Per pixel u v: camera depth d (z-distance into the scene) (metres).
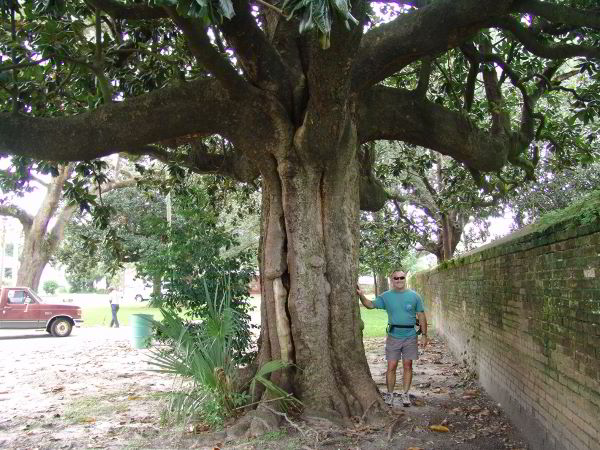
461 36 7.26
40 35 7.28
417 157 15.56
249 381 7.17
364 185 9.03
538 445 5.81
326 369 6.88
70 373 11.89
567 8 7.02
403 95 7.81
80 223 31.78
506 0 6.81
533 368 6.05
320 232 7.05
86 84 8.95
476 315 10.02
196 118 6.81
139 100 6.72
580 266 4.56
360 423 6.57
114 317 25.80
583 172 19.53
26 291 21.00
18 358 14.55
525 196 19.98
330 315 7.07
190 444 6.16
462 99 11.70
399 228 20.94
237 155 9.58
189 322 8.91
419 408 7.68
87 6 8.14
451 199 17.23
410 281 30.69
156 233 9.95
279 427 6.45
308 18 3.64
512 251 7.00
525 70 11.12
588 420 4.43
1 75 6.69
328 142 6.62
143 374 11.72
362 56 7.01
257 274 10.46
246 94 6.65
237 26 6.18
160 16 6.28
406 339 8.07
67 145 6.55
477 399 8.41
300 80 6.95
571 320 4.80
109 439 6.53
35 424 7.36
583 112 10.46
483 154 8.17
